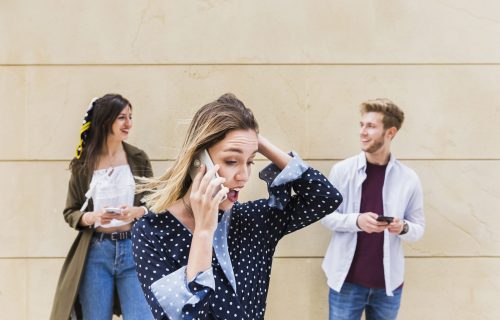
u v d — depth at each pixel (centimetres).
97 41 372
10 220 378
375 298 322
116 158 335
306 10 371
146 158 345
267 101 375
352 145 376
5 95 374
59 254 380
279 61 373
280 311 382
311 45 373
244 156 164
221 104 169
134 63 373
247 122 166
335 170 326
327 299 381
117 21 372
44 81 374
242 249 179
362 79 375
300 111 375
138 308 325
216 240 172
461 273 380
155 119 375
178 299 153
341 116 375
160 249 168
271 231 189
